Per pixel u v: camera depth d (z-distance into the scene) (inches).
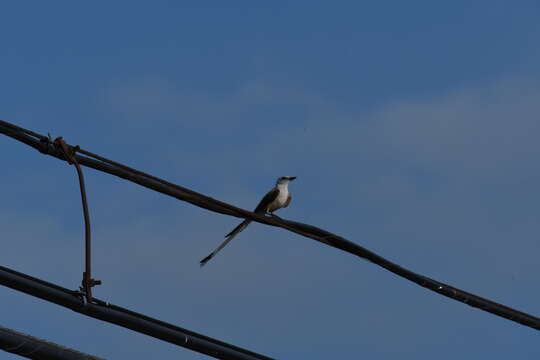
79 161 554.6
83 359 446.9
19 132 538.3
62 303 493.4
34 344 438.0
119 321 510.9
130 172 574.2
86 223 519.8
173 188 593.6
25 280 482.9
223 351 552.4
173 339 533.0
